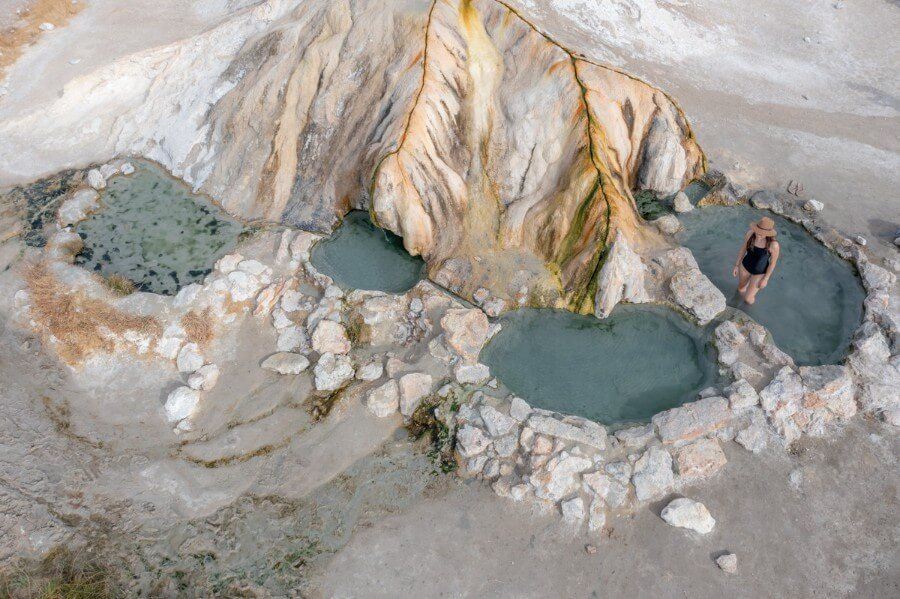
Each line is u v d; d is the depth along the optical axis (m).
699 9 13.38
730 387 6.60
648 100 8.63
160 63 10.85
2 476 6.29
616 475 6.05
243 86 9.74
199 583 5.58
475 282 7.79
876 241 8.53
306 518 5.97
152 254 8.52
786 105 11.30
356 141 8.63
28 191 9.57
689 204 8.93
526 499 6.02
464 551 5.73
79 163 10.05
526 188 8.16
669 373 7.05
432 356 7.02
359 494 6.13
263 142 9.27
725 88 11.59
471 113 8.34
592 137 7.77
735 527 5.82
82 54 11.80
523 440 6.25
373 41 8.91
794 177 9.59
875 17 13.81
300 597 5.46
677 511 5.78
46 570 5.65
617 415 6.67
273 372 7.06
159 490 6.21
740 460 6.25
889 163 9.94
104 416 6.85
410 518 5.95
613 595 5.45
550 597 5.45
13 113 10.77
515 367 7.10
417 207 7.87
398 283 8.02
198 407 6.82
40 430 6.72
